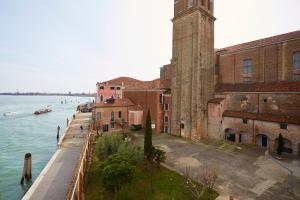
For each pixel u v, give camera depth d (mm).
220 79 43125
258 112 33938
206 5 39625
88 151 30328
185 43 39344
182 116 39781
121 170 17000
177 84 41094
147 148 24188
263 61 36125
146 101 45812
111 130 44219
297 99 29438
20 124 76250
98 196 18422
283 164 24859
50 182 22000
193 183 19781
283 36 36094
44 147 45656
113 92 68812
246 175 21797
